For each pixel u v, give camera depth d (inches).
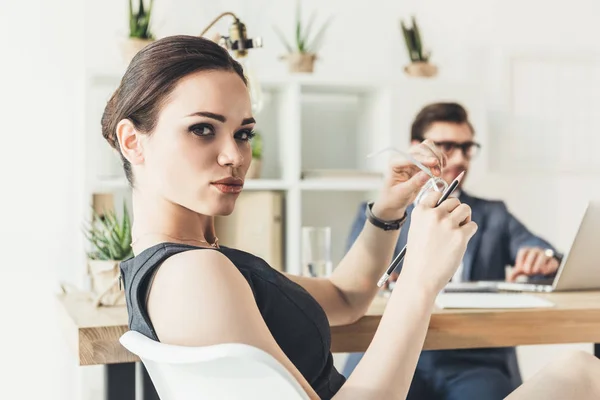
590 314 64.2
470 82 136.3
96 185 119.7
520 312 62.6
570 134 153.3
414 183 61.3
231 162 45.9
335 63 141.3
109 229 68.2
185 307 40.3
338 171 131.0
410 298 43.7
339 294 62.0
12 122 126.7
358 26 142.3
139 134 47.2
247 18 136.3
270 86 132.2
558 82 152.6
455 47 148.0
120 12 130.9
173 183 46.1
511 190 151.2
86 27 129.6
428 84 134.1
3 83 126.5
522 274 90.0
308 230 72.9
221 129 46.3
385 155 133.0
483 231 123.0
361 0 142.3
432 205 46.1
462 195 126.3
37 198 127.4
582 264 77.4
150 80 46.2
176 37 47.1
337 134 144.5
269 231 129.1
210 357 36.7
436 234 44.4
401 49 144.2
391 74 143.7
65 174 128.5
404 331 42.8
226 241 129.0
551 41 152.9
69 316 60.9
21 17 127.2
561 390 47.9
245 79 48.8
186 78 45.9
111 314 61.8
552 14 153.0
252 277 48.4
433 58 147.0
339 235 143.2
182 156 45.7
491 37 149.9
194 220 49.1
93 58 129.9
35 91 127.6
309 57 131.0
